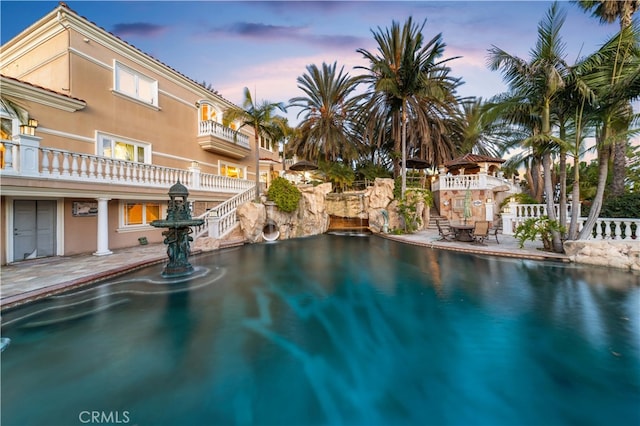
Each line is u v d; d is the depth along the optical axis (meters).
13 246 9.15
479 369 3.95
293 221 18.77
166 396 3.36
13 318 5.38
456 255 11.66
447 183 20.44
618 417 3.03
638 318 5.43
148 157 13.80
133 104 13.03
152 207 13.91
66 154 9.10
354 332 5.07
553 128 11.06
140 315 5.69
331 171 24.53
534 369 3.92
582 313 5.70
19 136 7.91
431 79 22.02
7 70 12.06
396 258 11.50
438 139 23.92
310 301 6.61
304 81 25.66
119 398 3.32
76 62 10.71
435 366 4.04
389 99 21.84
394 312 5.96
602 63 9.17
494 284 7.70
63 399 3.28
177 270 8.49
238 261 10.96
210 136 16.75
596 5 11.89
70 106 10.40
